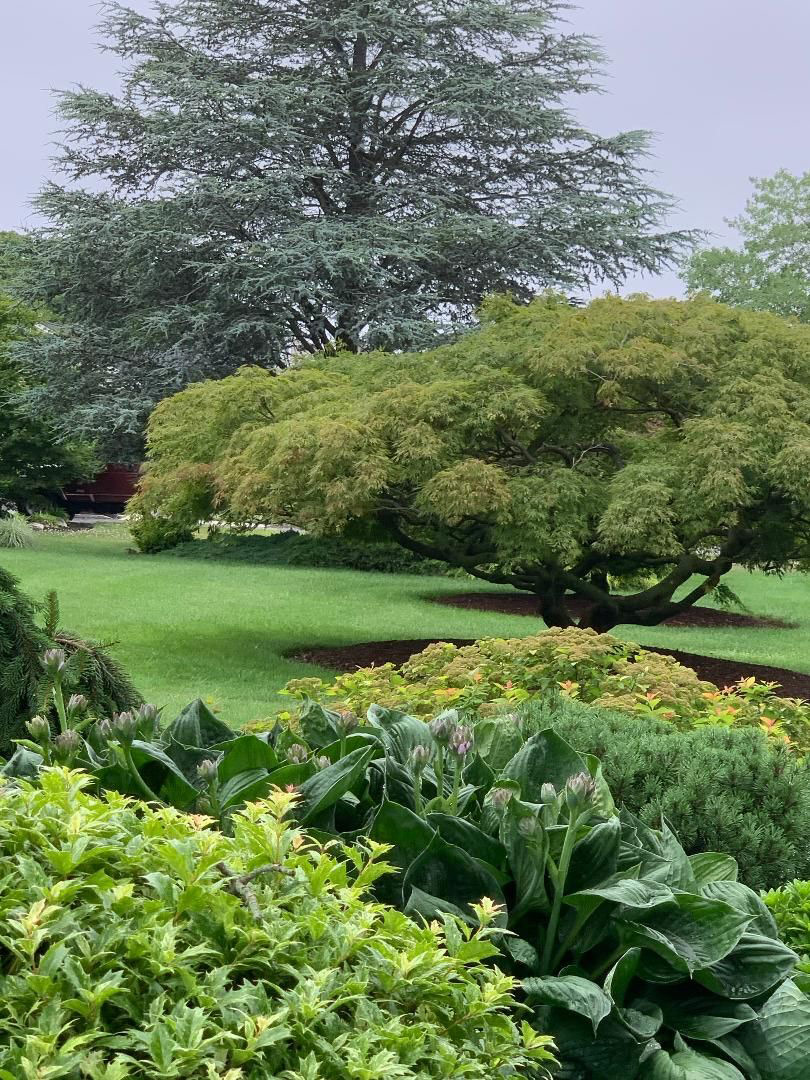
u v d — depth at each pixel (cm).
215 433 1289
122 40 2809
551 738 297
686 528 1059
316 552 2500
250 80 2755
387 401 1107
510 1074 188
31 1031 154
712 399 1105
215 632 1426
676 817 397
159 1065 151
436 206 2670
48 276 2781
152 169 2839
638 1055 235
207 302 2609
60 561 2292
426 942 190
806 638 1638
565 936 255
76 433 2708
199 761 302
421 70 2686
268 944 183
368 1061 163
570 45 2862
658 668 642
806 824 404
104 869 197
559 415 1168
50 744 279
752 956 254
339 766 272
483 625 1636
